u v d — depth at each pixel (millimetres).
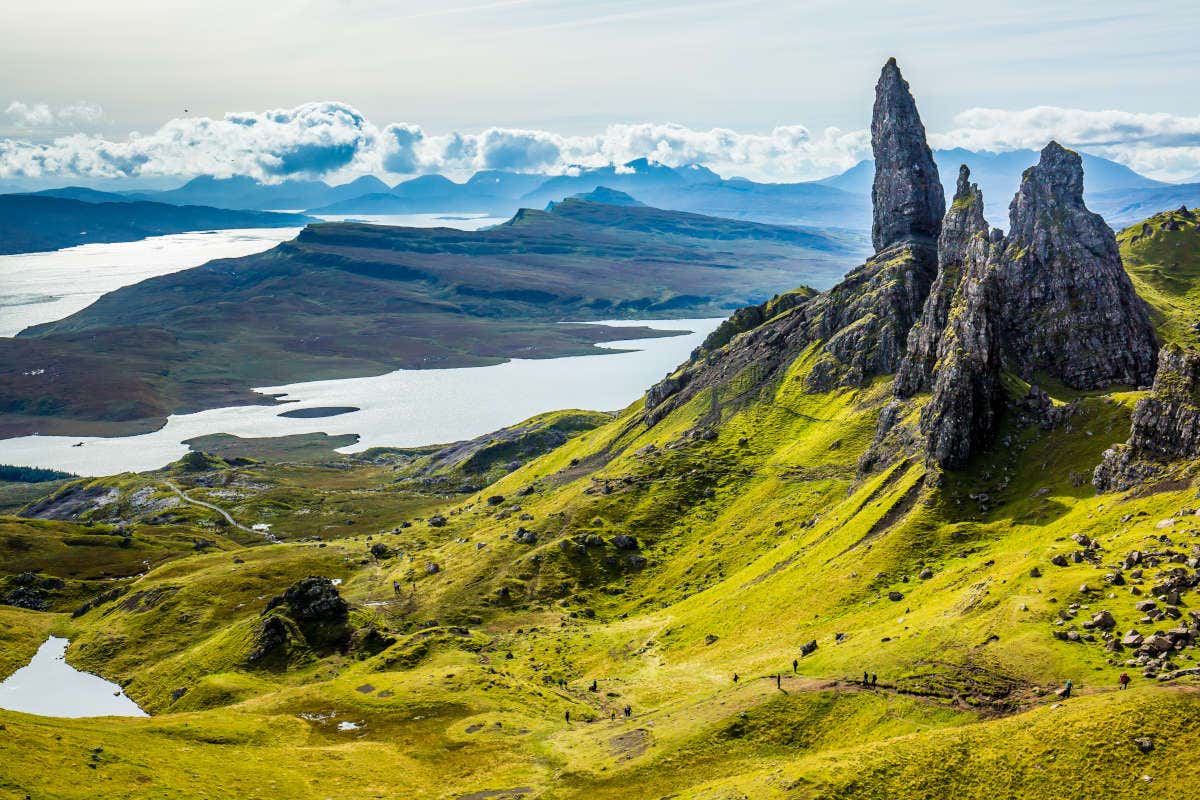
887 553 194250
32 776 130375
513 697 183750
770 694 140375
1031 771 104062
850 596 185125
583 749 146750
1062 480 192750
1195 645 113688
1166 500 157000
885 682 133375
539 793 131500
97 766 139750
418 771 150125
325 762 154000
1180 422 168375
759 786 112938
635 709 167625
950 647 135375
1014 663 125062
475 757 153000
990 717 117625
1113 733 103938
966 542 188500
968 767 107562
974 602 146625
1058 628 128625
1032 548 166000
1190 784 95250
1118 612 126188
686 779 125250
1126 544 144875
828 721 129500
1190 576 126312
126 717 179500
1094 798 98125
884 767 110750
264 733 171000
